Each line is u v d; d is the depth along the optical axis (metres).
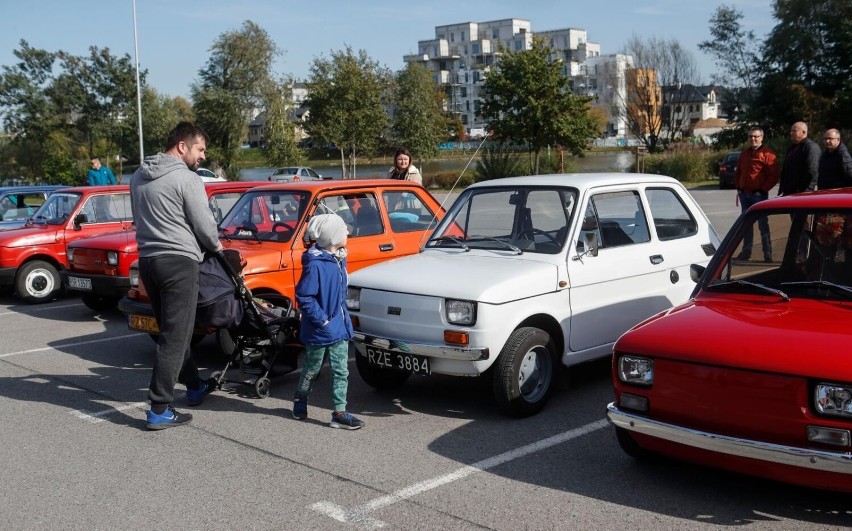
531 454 5.09
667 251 6.78
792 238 4.74
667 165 40.84
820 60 47.56
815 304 4.39
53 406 6.48
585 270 6.10
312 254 5.54
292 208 8.05
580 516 4.14
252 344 6.68
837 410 3.64
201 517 4.27
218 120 54.47
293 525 4.14
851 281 4.46
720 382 3.96
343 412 5.73
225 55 55.00
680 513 4.15
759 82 49.00
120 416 6.18
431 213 8.98
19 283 11.70
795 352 3.82
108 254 9.87
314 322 5.54
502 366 5.60
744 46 55.31
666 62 72.94
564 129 36.53
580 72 131.62
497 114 37.81
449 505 4.33
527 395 5.79
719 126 106.75
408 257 6.60
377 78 42.47
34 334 9.55
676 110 75.12
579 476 4.70
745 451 3.84
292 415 6.10
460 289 5.55
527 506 4.29
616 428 4.70
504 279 5.64
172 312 5.79
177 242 5.74
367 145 42.03
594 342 6.20
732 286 4.79
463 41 140.00
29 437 5.69
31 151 41.00
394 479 4.73
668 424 4.14
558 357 6.00
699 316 4.48
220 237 8.19
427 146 51.84
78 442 5.57
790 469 3.78
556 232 6.20
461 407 6.16
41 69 39.81
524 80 36.53
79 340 9.12
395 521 4.15
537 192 6.45
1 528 4.19
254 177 58.78
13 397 6.76
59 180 36.38
